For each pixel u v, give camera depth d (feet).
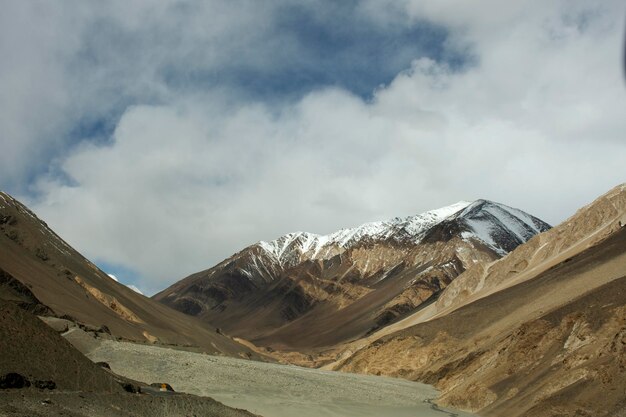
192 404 124.47
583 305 200.64
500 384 200.03
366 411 198.08
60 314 250.78
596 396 144.36
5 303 108.58
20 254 319.27
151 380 194.59
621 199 458.91
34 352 104.83
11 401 88.94
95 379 111.96
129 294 465.88
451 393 226.17
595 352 163.84
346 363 426.51
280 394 209.26
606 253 309.83
